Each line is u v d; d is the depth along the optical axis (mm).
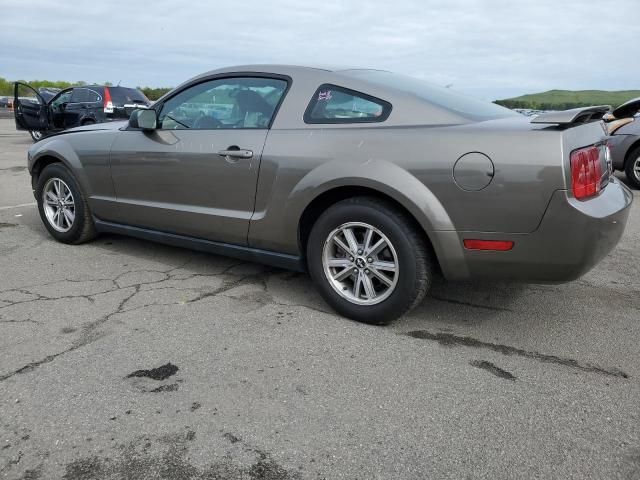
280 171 3367
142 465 2037
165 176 3975
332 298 3379
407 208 2934
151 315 3395
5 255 4633
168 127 4051
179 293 3777
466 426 2293
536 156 2676
